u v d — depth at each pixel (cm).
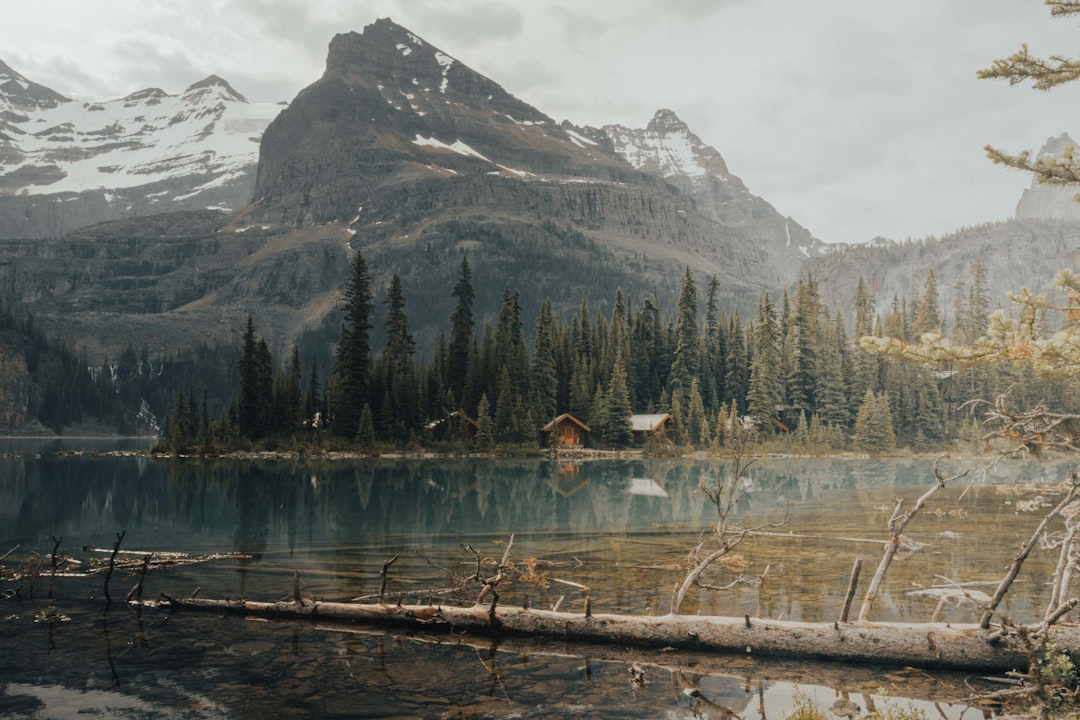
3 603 2097
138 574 2498
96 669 1537
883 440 11419
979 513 3938
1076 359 1023
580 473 7512
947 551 2806
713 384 12500
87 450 13300
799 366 12681
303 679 1483
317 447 9444
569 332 13175
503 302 12225
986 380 12019
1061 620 1697
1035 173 1234
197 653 1645
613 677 1498
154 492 5375
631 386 12438
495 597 1797
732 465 8912
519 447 10350
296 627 1870
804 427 11531
